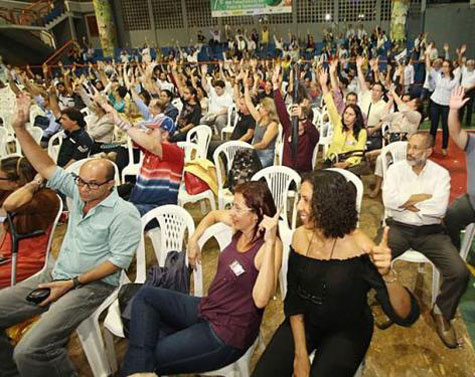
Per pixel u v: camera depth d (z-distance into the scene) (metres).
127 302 1.81
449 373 1.91
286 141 3.42
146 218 2.20
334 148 3.76
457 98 2.34
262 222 1.51
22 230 2.01
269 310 2.41
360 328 1.55
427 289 2.54
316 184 1.54
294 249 1.64
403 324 1.51
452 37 10.85
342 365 1.47
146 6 16.05
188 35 15.98
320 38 14.45
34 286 1.95
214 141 4.59
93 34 17.16
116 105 5.51
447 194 2.21
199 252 2.01
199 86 7.52
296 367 1.50
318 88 6.42
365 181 4.41
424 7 11.75
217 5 10.57
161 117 3.71
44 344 1.67
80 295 1.82
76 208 2.04
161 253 2.29
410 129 4.25
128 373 1.56
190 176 3.18
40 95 6.14
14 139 5.30
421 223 2.21
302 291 1.56
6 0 14.67
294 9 14.32
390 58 9.17
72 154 3.61
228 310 1.59
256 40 14.11
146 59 9.12
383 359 2.01
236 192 1.65
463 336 2.15
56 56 15.33
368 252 1.51
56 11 16.16
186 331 1.62
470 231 2.49
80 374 2.03
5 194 2.27
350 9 13.91
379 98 4.66
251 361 2.02
